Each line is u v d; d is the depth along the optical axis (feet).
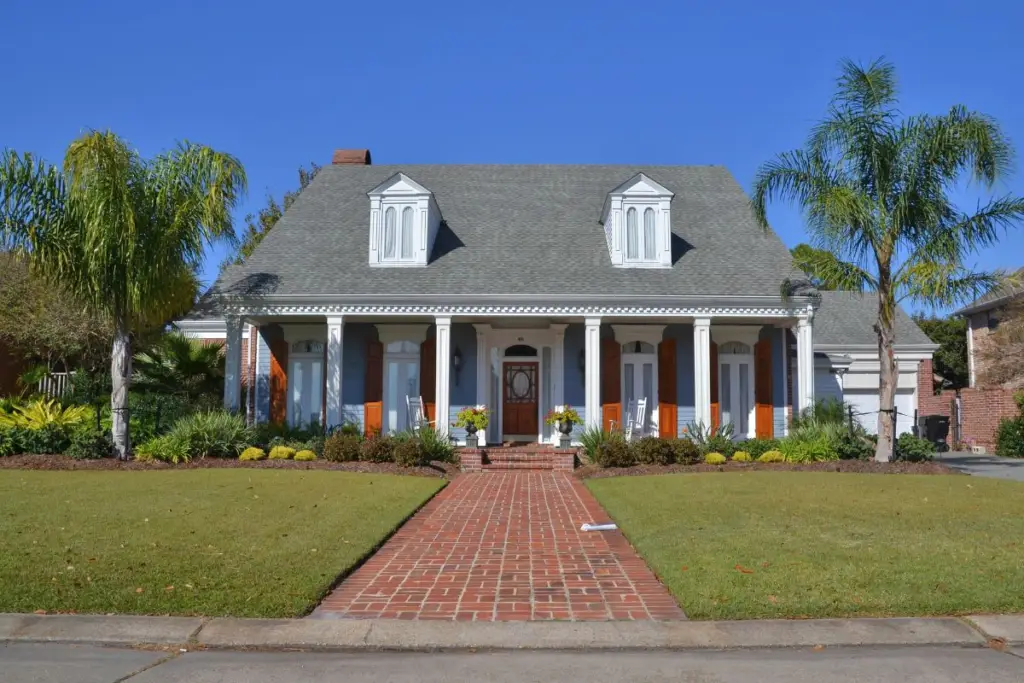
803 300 63.05
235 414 61.52
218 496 39.42
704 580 23.48
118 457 55.83
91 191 52.90
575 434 69.05
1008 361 91.35
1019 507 36.86
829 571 24.34
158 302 57.98
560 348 69.72
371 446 56.49
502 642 19.44
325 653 19.04
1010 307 94.63
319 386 70.38
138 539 28.60
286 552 26.99
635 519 33.99
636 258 67.77
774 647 19.25
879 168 54.75
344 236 71.97
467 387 69.77
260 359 70.54
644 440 57.67
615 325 69.87
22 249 53.42
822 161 56.90
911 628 19.90
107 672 17.47
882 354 56.24
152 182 56.49
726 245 71.51
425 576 25.43
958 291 53.67
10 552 26.23
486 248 70.03
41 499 37.78
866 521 32.99
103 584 22.72
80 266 54.44
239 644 19.38
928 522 32.76
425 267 67.00
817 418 63.31
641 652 19.08
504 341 71.15
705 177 83.05
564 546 30.27
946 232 54.03
